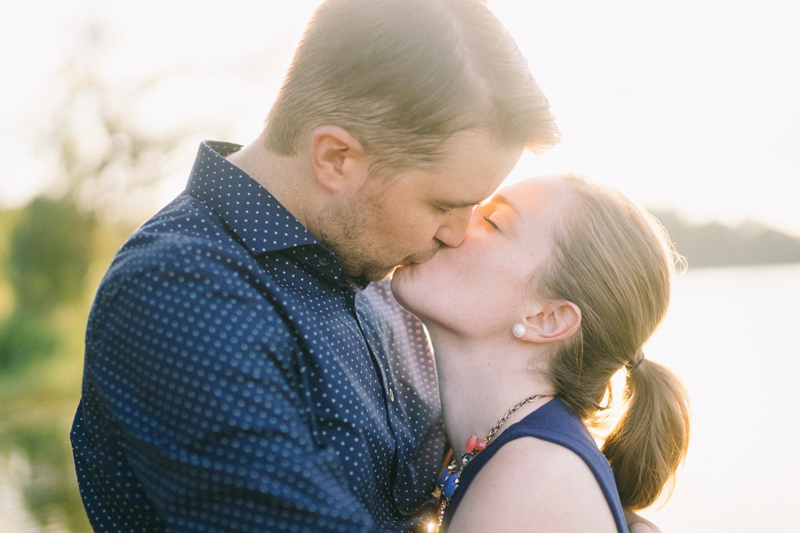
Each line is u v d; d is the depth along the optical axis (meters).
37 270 14.22
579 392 1.39
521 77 1.21
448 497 1.34
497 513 1.14
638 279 1.39
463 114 1.14
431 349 1.67
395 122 1.15
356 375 1.27
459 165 1.18
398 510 1.33
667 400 1.55
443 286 1.40
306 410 1.14
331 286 1.33
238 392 1.03
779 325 6.88
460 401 1.43
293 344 1.17
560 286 1.37
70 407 9.50
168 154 13.62
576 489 1.15
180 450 1.03
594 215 1.40
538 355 1.40
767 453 4.04
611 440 1.58
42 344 12.62
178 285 1.08
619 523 1.18
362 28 1.18
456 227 1.37
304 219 1.29
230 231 1.23
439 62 1.15
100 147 13.91
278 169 1.29
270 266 1.24
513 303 1.38
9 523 4.48
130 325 1.09
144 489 1.13
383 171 1.20
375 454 1.23
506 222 1.42
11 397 10.03
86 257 14.51
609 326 1.38
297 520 1.00
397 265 1.38
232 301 1.10
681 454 1.57
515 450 1.21
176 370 1.04
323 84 1.21
